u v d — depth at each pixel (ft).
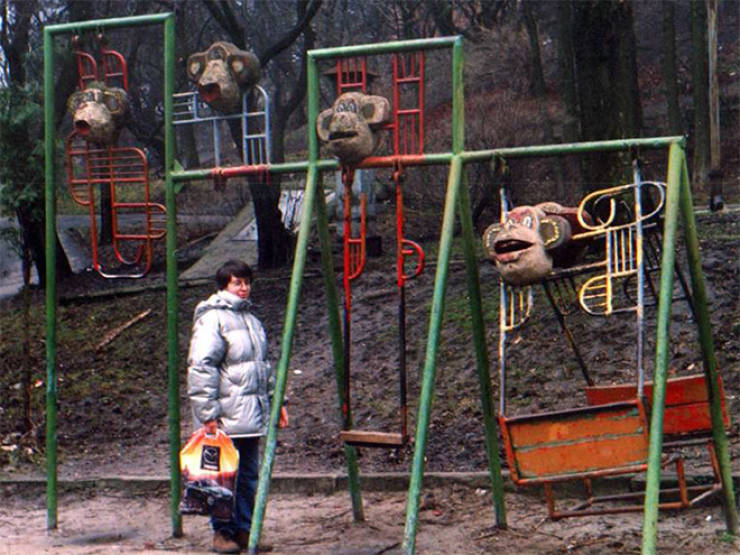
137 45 81.71
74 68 64.18
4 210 39.58
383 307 44.80
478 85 107.96
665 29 100.32
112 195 22.68
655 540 16.39
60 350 47.29
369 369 38.01
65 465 30.35
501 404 18.20
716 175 68.03
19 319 54.39
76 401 38.58
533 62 105.60
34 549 20.80
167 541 21.66
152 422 35.81
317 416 33.91
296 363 40.52
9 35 64.75
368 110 19.83
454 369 35.70
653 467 16.55
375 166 19.94
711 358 19.07
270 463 18.85
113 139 22.81
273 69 105.19
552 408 30.66
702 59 96.84
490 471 20.74
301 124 133.08
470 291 20.26
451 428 30.50
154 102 112.78
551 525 21.15
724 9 123.85
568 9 86.79
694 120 107.76
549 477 17.74
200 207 81.92
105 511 25.07
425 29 117.60
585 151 18.54
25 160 39.27
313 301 49.11
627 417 17.34
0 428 34.60
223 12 64.90
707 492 19.38
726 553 18.34
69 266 67.31
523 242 18.06
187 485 19.44
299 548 20.38
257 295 52.11
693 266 18.85
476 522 21.76
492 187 61.31
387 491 25.02
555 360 34.12
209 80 21.21
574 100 86.53
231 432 19.51
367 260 56.80
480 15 117.50
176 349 21.80
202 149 161.17
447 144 73.26
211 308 19.76
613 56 44.65
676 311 35.27
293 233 65.10
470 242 20.10
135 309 53.21
